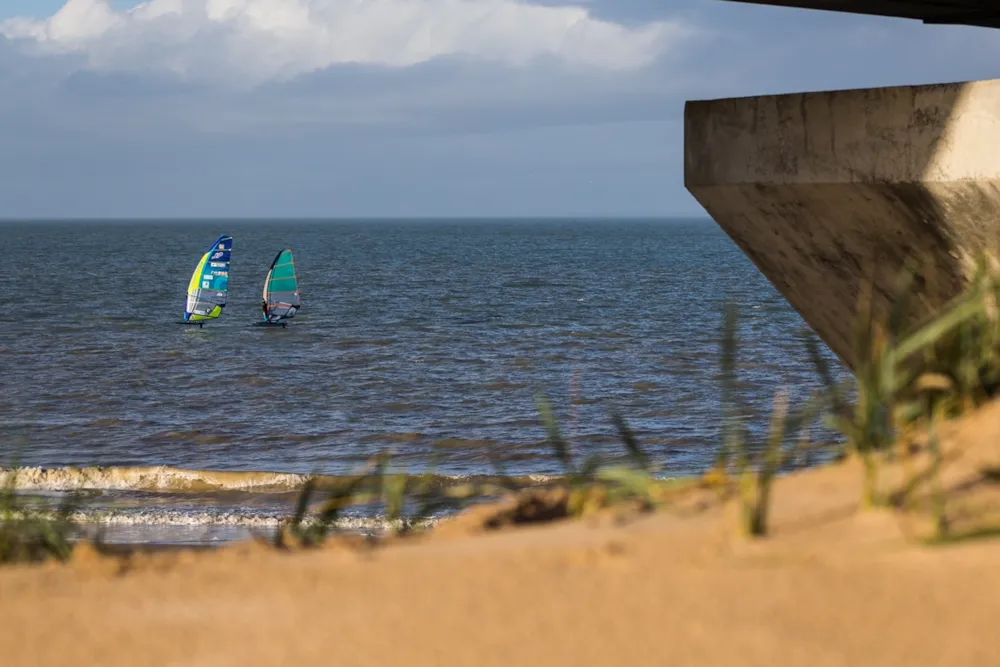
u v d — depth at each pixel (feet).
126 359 305.53
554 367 279.08
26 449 189.47
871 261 64.54
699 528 23.82
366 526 107.55
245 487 149.79
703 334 346.95
